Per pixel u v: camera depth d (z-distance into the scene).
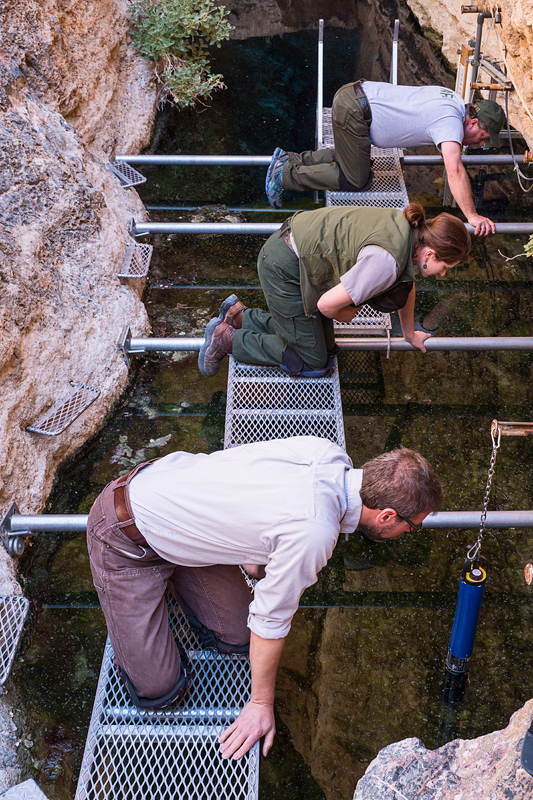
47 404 3.05
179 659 2.11
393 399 3.49
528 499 3.04
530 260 4.33
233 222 4.56
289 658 2.49
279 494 1.73
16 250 3.17
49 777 2.18
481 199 4.77
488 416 3.42
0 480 2.67
